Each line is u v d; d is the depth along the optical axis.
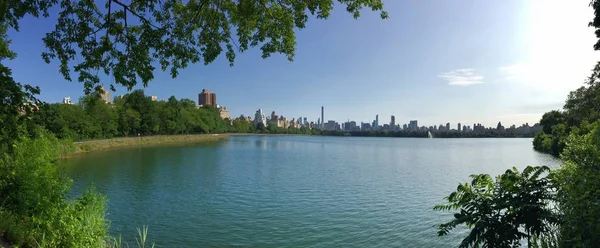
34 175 10.84
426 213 19.34
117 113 87.69
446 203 21.94
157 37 7.34
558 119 84.06
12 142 8.66
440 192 26.05
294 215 18.83
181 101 153.38
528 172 5.26
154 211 19.44
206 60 8.14
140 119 96.38
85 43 7.20
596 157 5.67
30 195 10.30
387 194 25.05
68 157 51.03
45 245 8.77
